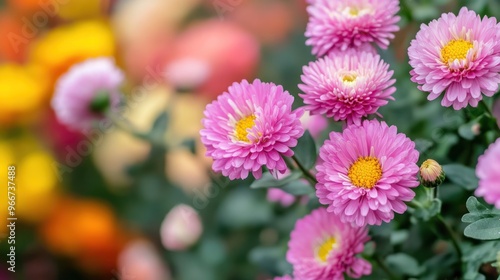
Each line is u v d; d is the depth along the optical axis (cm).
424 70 56
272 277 83
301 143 61
